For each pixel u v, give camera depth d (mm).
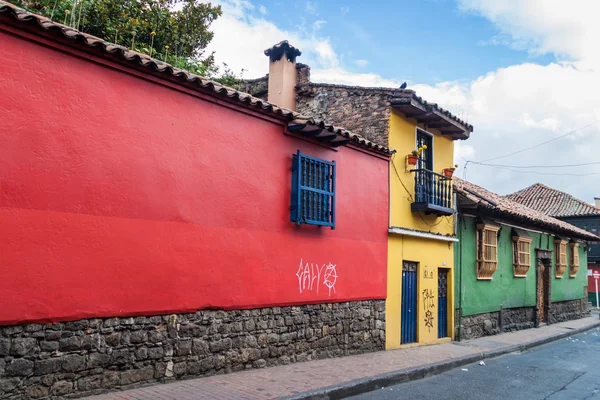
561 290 21656
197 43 15664
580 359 11711
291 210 8641
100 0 12703
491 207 14234
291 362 8508
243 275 7719
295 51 13578
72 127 5762
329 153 9617
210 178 7297
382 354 10289
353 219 10164
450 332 13453
